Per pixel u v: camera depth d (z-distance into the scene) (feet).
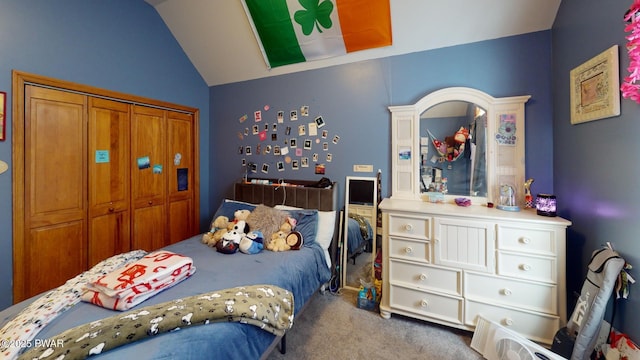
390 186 7.93
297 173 9.29
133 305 3.90
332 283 8.04
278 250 6.63
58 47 6.77
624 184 4.19
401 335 5.94
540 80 6.40
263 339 4.09
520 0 6.07
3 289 6.09
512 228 5.43
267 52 8.91
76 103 7.19
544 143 6.39
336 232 8.40
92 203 7.57
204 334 3.30
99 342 2.87
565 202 5.82
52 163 6.79
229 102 10.64
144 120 8.87
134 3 8.41
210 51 9.76
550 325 5.16
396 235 6.44
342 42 7.94
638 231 3.93
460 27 6.82
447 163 7.23
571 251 5.60
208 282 4.81
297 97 9.24
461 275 5.85
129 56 8.30
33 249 6.50
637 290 3.95
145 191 8.94
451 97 7.06
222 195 10.98
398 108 7.54
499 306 5.52
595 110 4.78
